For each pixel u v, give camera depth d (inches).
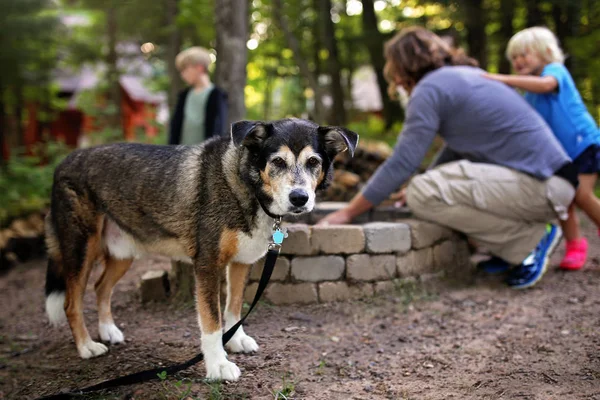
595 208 183.8
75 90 700.7
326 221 173.9
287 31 487.2
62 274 131.4
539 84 173.9
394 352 129.4
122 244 131.1
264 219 113.6
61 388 114.1
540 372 113.6
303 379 113.5
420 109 170.2
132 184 121.6
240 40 271.9
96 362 125.2
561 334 135.6
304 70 486.0
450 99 170.6
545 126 172.7
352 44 561.3
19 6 407.2
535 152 167.3
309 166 109.0
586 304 157.2
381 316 152.5
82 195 125.6
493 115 169.6
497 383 109.3
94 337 142.2
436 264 178.5
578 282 178.1
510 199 166.1
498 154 171.8
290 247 155.7
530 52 185.6
